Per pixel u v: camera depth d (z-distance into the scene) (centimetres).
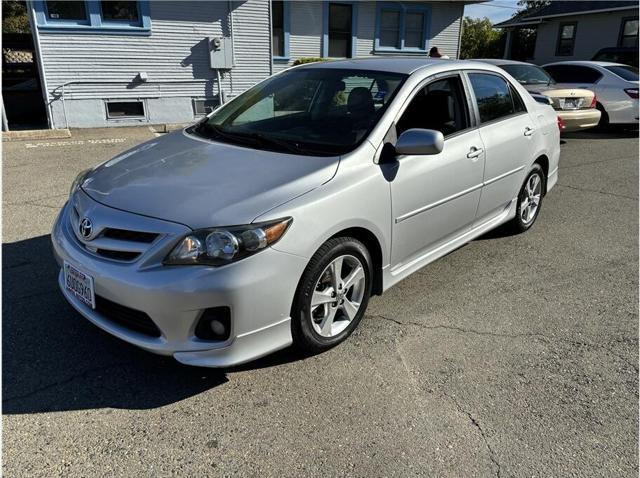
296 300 270
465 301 372
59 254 281
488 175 406
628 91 1053
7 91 1508
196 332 247
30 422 240
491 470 223
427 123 353
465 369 292
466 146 377
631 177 752
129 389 265
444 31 1627
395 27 1534
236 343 250
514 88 462
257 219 246
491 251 467
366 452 230
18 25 2541
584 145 996
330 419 249
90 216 264
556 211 590
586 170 792
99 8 1014
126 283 242
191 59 1142
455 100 383
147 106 1120
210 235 238
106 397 259
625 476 223
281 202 257
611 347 320
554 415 258
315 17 1382
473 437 242
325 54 1425
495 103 429
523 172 461
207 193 262
